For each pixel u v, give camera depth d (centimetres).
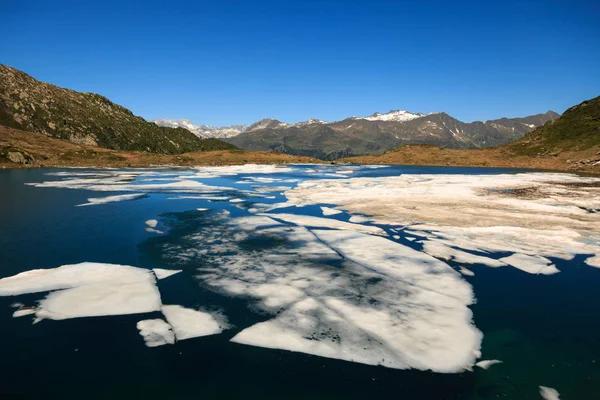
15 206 2803
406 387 793
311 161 11150
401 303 1193
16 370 834
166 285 1327
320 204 3119
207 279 1388
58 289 1254
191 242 1888
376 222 2392
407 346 945
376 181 5141
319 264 1562
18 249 1725
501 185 4544
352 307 1161
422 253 1706
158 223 2309
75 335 982
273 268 1512
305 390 782
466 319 1091
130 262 1567
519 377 828
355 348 934
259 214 2647
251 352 916
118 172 6481
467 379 820
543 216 2575
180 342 959
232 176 6125
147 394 761
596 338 998
